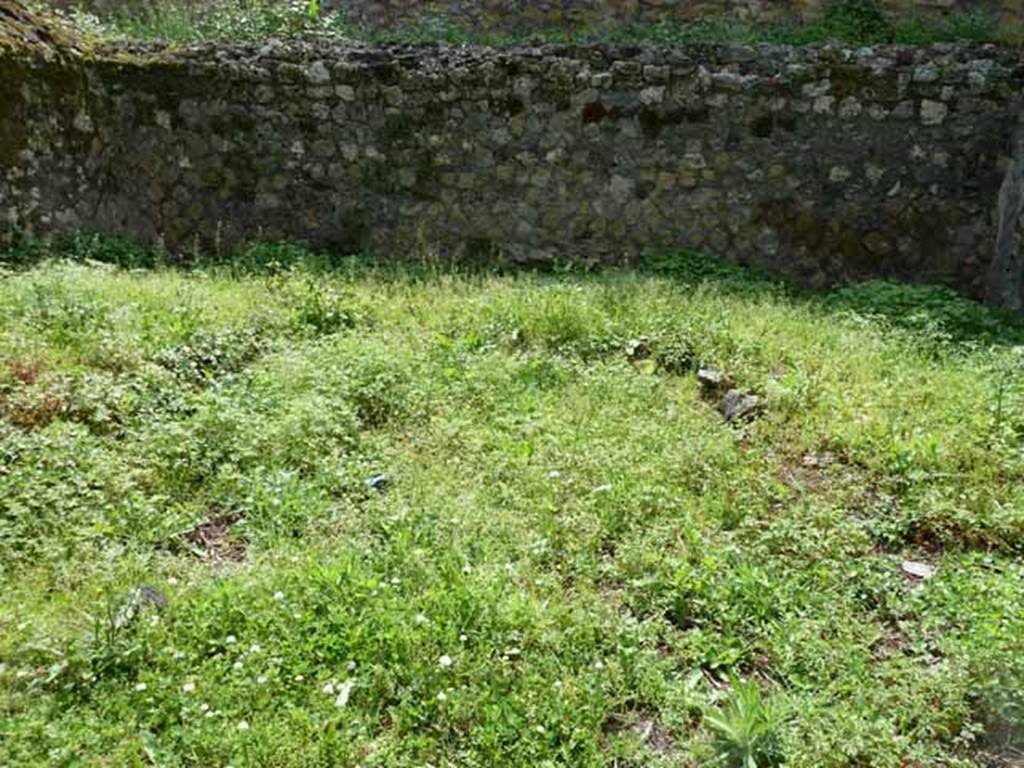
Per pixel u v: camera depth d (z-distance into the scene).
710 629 2.63
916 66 6.75
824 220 6.97
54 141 6.16
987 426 3.85
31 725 2.12
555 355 4.71
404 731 2.21
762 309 5.59
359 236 7.27
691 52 7.04
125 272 5.72
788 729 2.22
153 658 2.37
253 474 3.31
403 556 2.81
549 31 8.62
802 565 2.93
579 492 3.32
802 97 6.85
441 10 8.84
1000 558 3.04
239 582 2.67
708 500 3.30
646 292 5.73
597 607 2.66
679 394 4.27
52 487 3.10
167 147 7.00
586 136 7.08
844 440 3.79
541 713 2.24
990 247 6.82
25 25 6.26
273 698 2.26
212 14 8.34
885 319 5.59
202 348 4.40
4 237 5.75
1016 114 6.61
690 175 7.06
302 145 7.15
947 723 2.29
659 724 2.30
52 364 3.97
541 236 7.25
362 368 4.18
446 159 7.17
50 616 2.50
